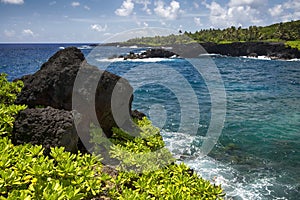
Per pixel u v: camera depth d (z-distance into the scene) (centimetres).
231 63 6291
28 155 382
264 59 7556
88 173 375
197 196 388
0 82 800
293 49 7562
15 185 331
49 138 459
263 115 1698
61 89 606
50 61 711
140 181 407
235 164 991
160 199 362
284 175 940
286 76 4003
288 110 1845
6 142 452
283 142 1247
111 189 387
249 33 10781
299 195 825
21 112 493
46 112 490
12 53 12269
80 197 317
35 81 629
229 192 812
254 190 836
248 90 2725
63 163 373
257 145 1198
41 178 341
